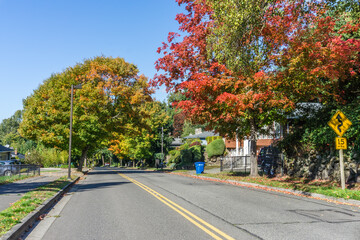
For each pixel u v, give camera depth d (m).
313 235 6.15
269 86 15.41
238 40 15.36
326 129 16.30
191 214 8.46
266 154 24.92
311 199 11.34
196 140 52.00
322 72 13.88
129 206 10.02
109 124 33.06
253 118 19.69
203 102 16.52
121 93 32.31
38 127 32.28
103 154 114.12
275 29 15.70
